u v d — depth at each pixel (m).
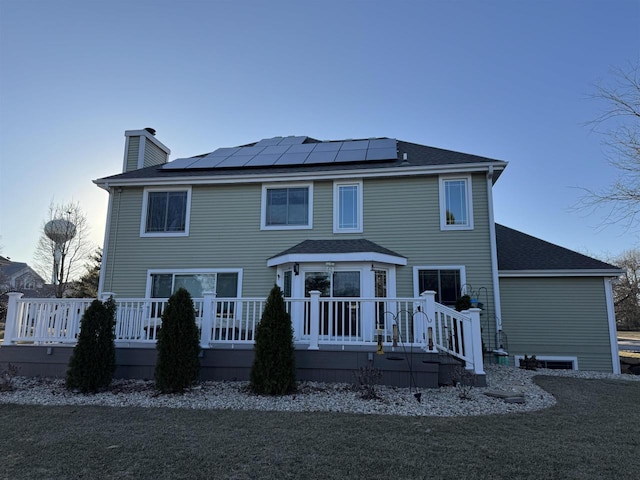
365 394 6.90
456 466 3.94
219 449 4.43
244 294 12.23
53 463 4.07
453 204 11.84
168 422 5.50
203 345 8.45
